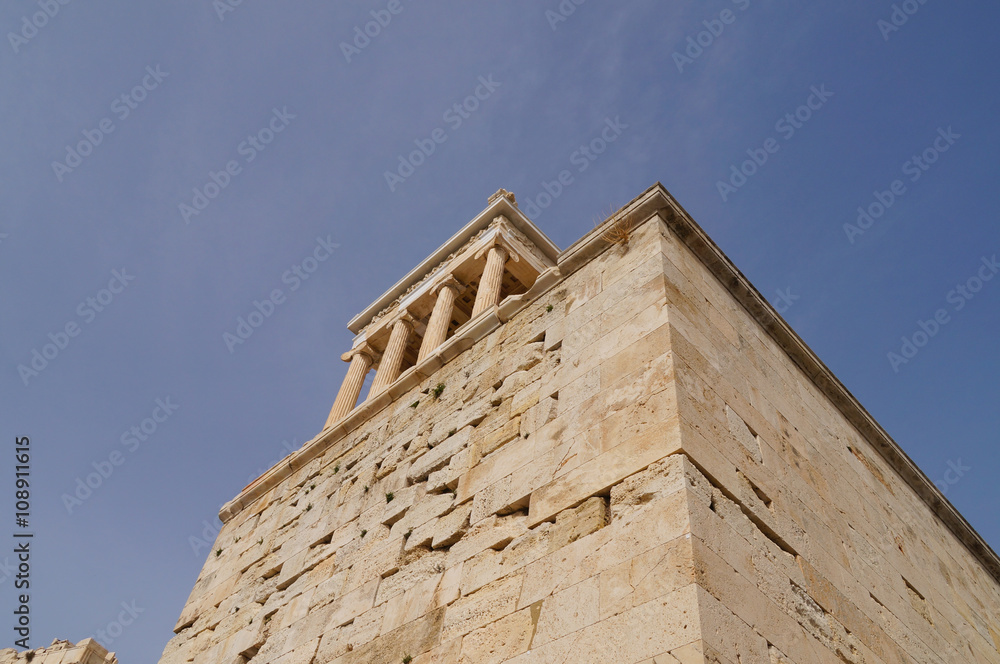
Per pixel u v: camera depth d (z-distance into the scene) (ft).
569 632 27.43
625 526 28.84
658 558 26.78
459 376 48.44
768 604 28.27
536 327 44.57
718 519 28.68
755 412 37.32
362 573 41.27
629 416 32.83
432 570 36.76
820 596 32.27
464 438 42.73
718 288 42.63
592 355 37.96
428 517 40.14
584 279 43.73
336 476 52.44
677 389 31.99
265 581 49.24
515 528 33.91
